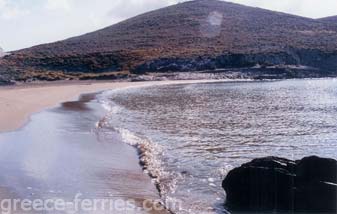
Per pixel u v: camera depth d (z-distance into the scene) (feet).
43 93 188.24
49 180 43.86
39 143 65.41
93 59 418.10
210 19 563.89
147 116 104.12
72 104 135.85
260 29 509.35
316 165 36.60
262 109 122.21
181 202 38.45
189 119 98.84
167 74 349.41
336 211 35.35
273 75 338.54
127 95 180.65
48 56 449.06
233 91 199.31
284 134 78.07
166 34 528.22
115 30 603.26
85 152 59.11
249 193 37.65
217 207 37.50
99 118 98.63
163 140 70.33
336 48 384.06
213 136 75.10
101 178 45.39
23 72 387.75
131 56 416.05
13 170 47.67
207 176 47.24
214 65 365.81
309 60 376.07
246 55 369.50
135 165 51.80
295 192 36.24
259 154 60.03
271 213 36.63
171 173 48.37
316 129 84.28
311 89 211.00
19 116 98.99
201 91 201.26
